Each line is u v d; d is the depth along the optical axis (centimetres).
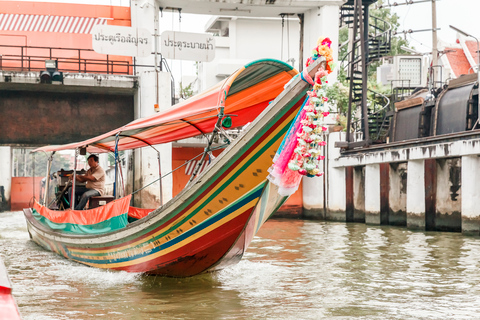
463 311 664
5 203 2975
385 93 3166
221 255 831
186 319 627
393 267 991
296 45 3831
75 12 2391
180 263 842
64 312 659
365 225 2075
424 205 1819
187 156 2530
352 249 1264
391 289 795
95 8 2400
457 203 1767
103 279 882
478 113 1869
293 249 1265
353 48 2342
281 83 851
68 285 831
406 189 2030
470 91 1989
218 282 848
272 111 697
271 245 1351
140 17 2298
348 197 2345
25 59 2294
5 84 2092
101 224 980
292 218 2531
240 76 787
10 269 990
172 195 2327
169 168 2191
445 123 2122
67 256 1121
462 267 991
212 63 3812
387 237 1559
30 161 7206
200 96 823
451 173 1778
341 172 2331
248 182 753
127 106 2344
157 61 2197
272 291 780
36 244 1393
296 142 724
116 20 2419
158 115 877
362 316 640
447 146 1639
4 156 2977
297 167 706
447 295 755
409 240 1469
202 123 935
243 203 771
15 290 792
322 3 2464
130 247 891
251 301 718
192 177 843
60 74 2058
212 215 778
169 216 795
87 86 2156
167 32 1975
